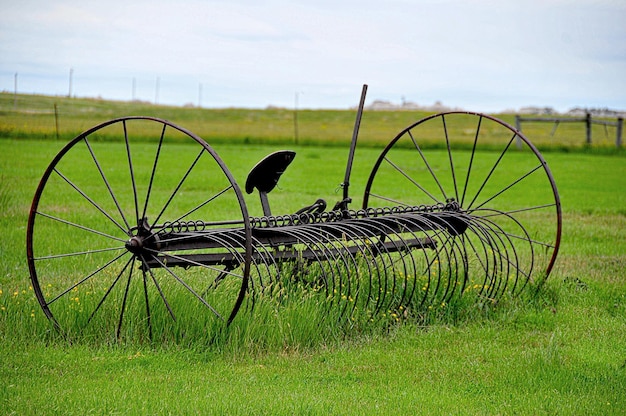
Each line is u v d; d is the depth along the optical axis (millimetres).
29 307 9102
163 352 8406
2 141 42188
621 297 11703
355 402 7188
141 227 8586
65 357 8148
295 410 6848
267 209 9992
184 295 9008
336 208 10664
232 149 45500
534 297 11242
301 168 35125
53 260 12977
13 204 19109
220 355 8383
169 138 50219
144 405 6832
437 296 10523
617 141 52375
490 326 10102
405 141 53844
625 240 17188
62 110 80500
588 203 24484
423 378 8055
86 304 9055
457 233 11188
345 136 61000
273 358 8406
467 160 41250
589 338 9703
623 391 7832
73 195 21953
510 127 10922
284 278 9570
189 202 21641
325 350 8766
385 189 27469
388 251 10453
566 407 7320
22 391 7117
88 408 6754
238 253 8852
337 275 10133
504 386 7879
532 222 20000
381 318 9719
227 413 6727
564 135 75688
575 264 14086
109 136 47969
